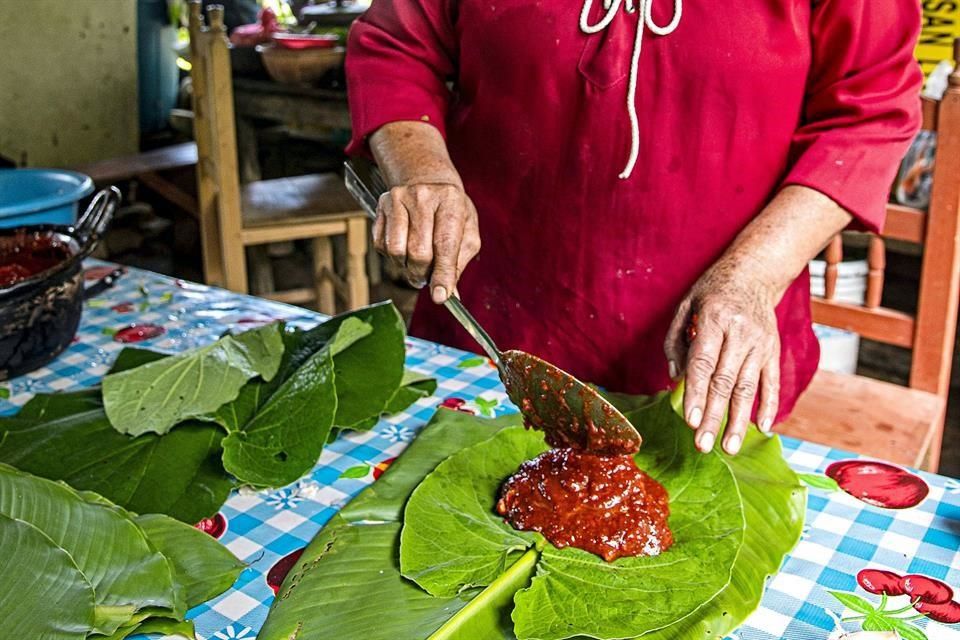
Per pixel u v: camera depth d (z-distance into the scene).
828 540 0.81
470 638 0.68
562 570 0.73
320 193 2.68
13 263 1.25
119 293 1.47
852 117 1.06
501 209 1.25
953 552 0.79
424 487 0.83
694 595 0.70
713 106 1.09
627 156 1.13
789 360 1.27
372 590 0.73
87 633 0.66
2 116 3.24
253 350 1.04
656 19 1.08
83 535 0.74
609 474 0.77
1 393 1.13
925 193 2.05
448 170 1.05
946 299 1.52
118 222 3.52
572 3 1.09
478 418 0.98
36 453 0.93
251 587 0.77
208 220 2.70
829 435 1.43
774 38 1.06
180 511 0.87
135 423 0.95
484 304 1.32
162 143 3.89
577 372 1.30
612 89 1.10
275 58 2.93
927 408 1.51
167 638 0.71
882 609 0.72
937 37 2.07
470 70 1.19
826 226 1.03
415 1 1.23
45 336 1.16
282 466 0.90
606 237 1.19
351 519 0.82
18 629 0.65
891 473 0.91
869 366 2.66
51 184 1.74
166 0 3.71
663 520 0.77
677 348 0.95
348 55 1.28
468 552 0.76
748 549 0.77
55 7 3.27
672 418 0.90
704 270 1.19
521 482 0.81
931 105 1.45
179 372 1.00
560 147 1.16
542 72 1.13
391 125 1.17
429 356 1.21
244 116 3.25
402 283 3.14
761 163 1.13
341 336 1.02
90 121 3.52
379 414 1.01
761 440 0.92
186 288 1.48
